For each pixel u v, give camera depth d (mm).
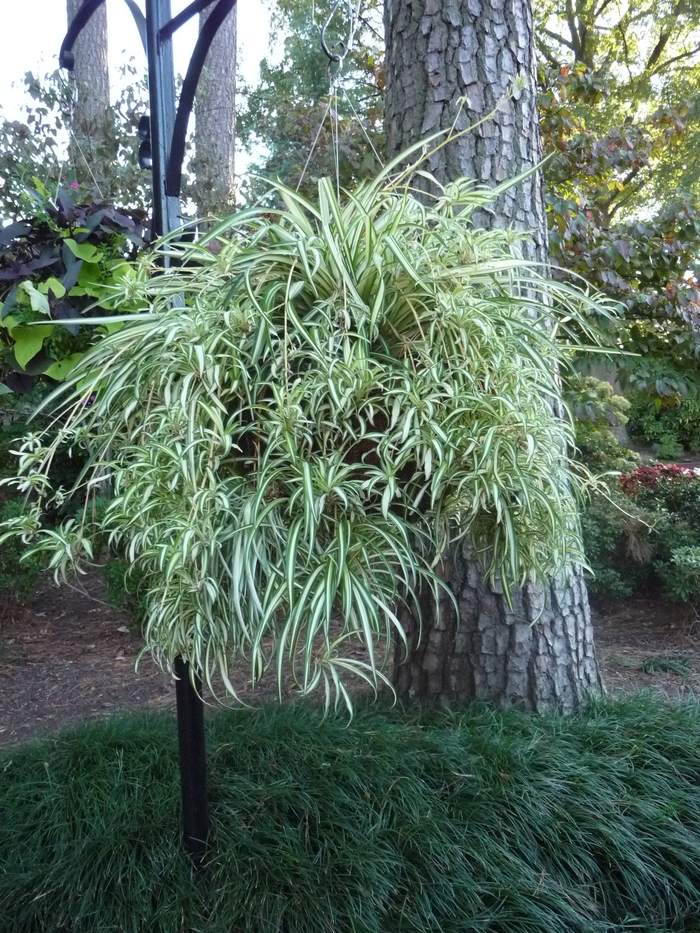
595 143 4734
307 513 1027
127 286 1322
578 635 2707
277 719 2533
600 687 2803
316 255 1154
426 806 2111
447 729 2467
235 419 1208
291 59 8875
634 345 4582
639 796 2258
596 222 5152
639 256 4543
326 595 1044
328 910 1808
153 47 1596
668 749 2480
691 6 11977
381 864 1938
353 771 2223
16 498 4992
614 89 11109
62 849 2021
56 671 4117
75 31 1952
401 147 2611
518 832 2074
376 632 1113
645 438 14141
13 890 1930
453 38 2469
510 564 1354
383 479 1124
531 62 2590
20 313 1604
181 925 1776
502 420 1197
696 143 10461
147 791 2223
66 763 2420
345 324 1147
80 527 1389
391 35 2623
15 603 4898
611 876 2062
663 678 3775
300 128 5352
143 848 1973
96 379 1244
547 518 1336
